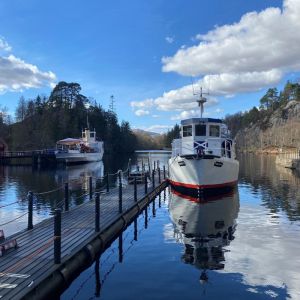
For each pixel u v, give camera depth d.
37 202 25.27
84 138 85.06
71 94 123.19
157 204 24.73
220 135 28.17
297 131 139.88
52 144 98.88
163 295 9.51
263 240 14.73
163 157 108.75
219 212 20.98
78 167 64.56
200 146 26.55
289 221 18.36
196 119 27.70
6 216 20.50
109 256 13.09
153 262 12.22
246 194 28.06
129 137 155.50
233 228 16.95
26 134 100.31
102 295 9.68
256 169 55.06
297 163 54.41
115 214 17.45
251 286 9.98
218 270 11.26
